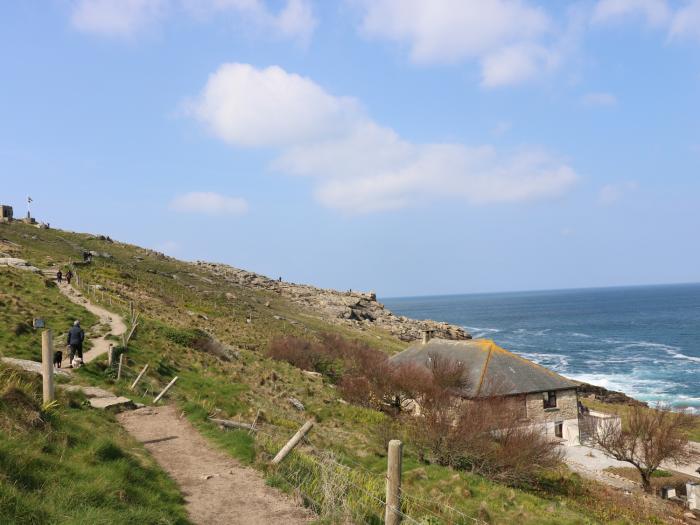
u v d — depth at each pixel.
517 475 23.75
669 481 32.25
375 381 38.03
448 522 13.48
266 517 10.16
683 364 96.94
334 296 131.38
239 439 14.88
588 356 110.50
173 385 24.67
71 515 7.86
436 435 24.36
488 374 37.84
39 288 41.72
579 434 37.91
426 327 121.75
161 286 74.31
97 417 15.13
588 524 18.30
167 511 9.55
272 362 42.72
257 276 137.88
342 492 11.16
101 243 104.69
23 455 9.05
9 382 12.16
